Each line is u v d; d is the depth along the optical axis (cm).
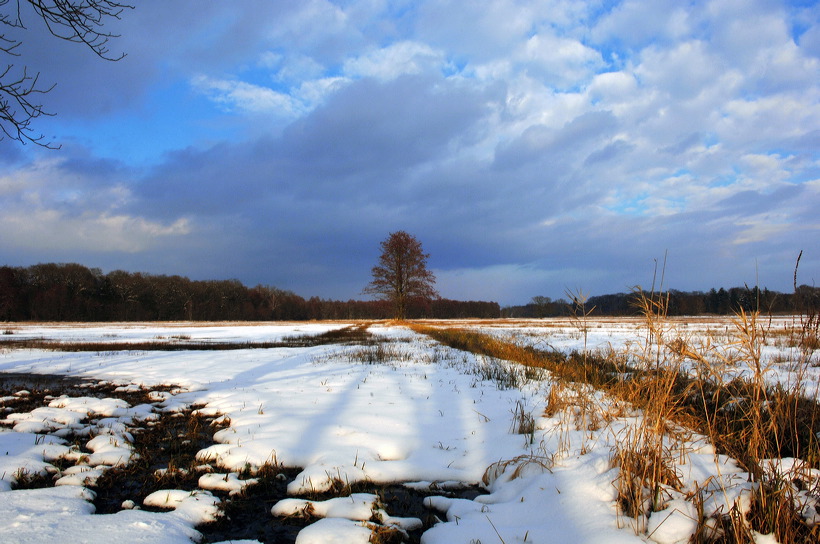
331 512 353
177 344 2181
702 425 429
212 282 10056
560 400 577
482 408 647
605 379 725
